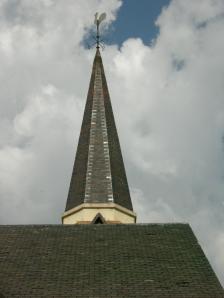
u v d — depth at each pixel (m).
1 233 30.33
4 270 26.80
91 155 39.16
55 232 30.41
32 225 31.02
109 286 25.48
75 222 37.03
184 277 26.08
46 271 26.72
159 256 27.78
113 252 28.22
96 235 29.97
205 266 26.92
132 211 38.19
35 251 28.50
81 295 24.91
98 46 45.69
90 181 37.97
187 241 29.11
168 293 24.98
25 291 25.19
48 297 24.78
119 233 30.11
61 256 27.98
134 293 24.98
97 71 44.16
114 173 38.62
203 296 24.80
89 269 26.78
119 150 40.53
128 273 26.41
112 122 41.56
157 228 30.45
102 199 37.22
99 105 41.84
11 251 28.52
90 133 40.31
